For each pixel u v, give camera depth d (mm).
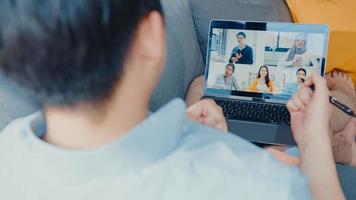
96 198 399
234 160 412
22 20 354
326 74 1584
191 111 838
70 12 347
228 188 393
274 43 1221
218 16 1458
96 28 353
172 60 1263
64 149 401
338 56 1576
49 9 348
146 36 396
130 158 388
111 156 383
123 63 378
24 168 434
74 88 372
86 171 392
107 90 378
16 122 521
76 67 363
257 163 415
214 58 1263
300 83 1208
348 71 1589
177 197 390
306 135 771
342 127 1319
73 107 385
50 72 368
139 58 396
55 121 408
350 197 1032
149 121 399
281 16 1565
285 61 1217
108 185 396
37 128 459
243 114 1208
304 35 1202
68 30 350
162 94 1195
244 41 1238
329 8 1565
